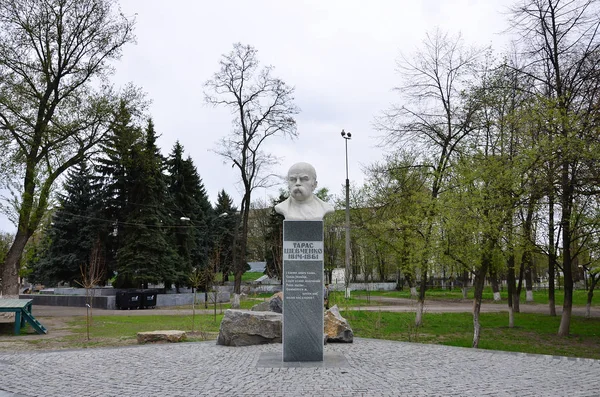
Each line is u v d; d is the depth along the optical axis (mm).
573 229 19578
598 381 8336
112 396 7312
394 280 62156
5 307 18281
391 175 26750
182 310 32406
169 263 41562
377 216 27234
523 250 19672
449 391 7453
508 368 9516
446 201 17172
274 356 10742
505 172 16594
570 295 20266
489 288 59781
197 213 50938
